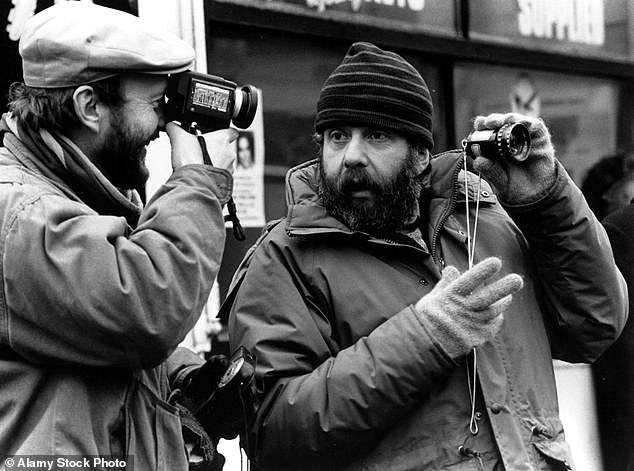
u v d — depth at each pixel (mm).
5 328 2689
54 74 2824
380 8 6176
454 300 3117
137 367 2734
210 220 2832
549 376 3455
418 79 3422
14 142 2895
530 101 6934
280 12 5746
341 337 3273
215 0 5469
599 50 7309
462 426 3211
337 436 3111
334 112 3312
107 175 2938
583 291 3482
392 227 3391
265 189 5805
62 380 2717
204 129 3059
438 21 6449
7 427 2672
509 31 6801
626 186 7289
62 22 2852
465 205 3564
